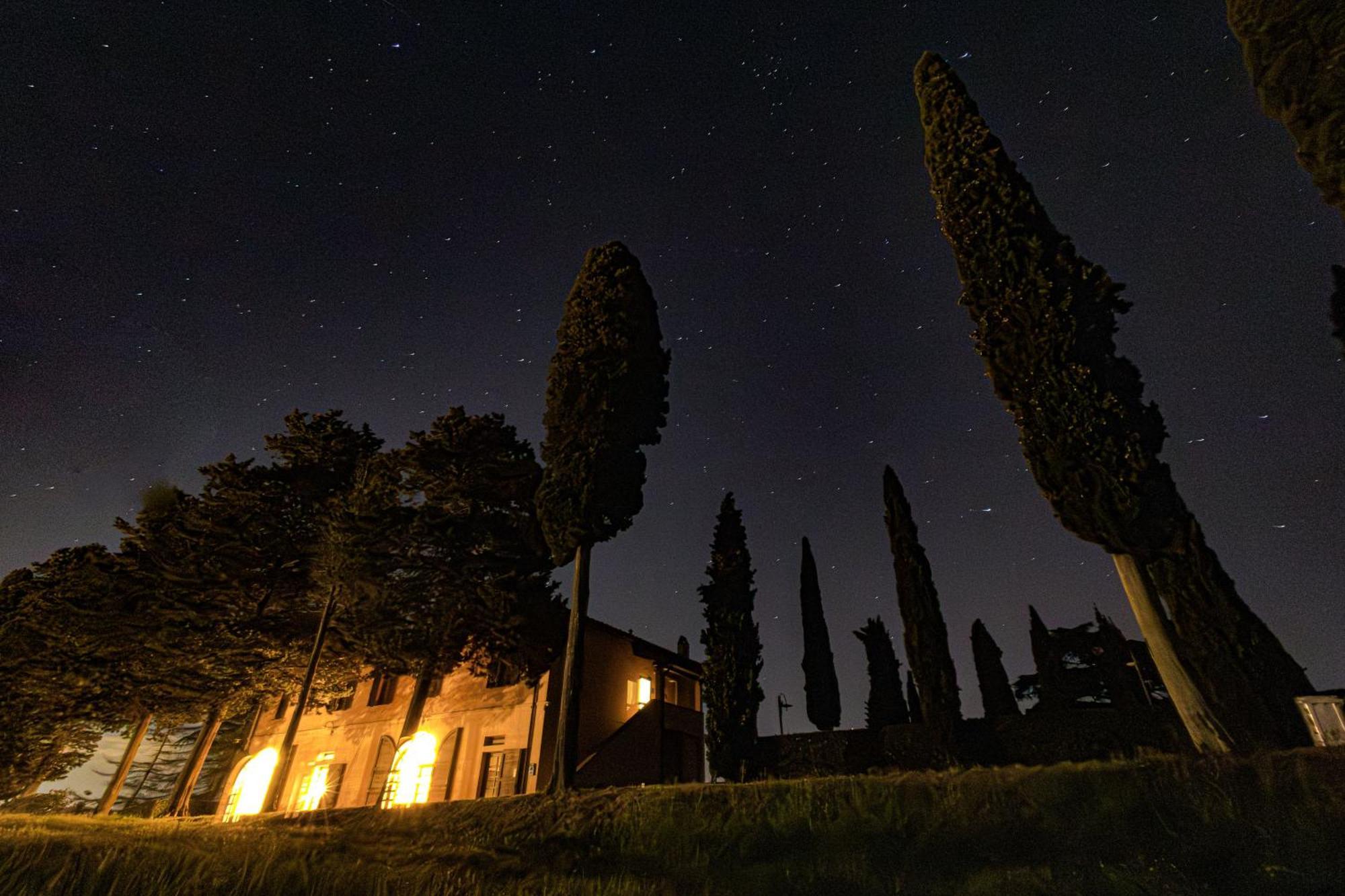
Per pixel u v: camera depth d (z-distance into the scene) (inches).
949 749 757.9
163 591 859.4
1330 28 232.4
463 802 467.2
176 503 979.3
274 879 258.1
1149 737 639.1
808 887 227.9
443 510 871.1
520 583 863.1
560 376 642.8
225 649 874.8
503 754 880.9
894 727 832.3
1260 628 310.2
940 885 206.4
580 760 866.8
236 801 858.8
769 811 313.7
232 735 1760.6
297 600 971.3
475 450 914.7
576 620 526.6
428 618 828.0
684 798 362.3
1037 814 235.1
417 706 840.3
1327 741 240.4
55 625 892.6
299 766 1124.5
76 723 964.0
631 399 624.7
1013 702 1128.8
